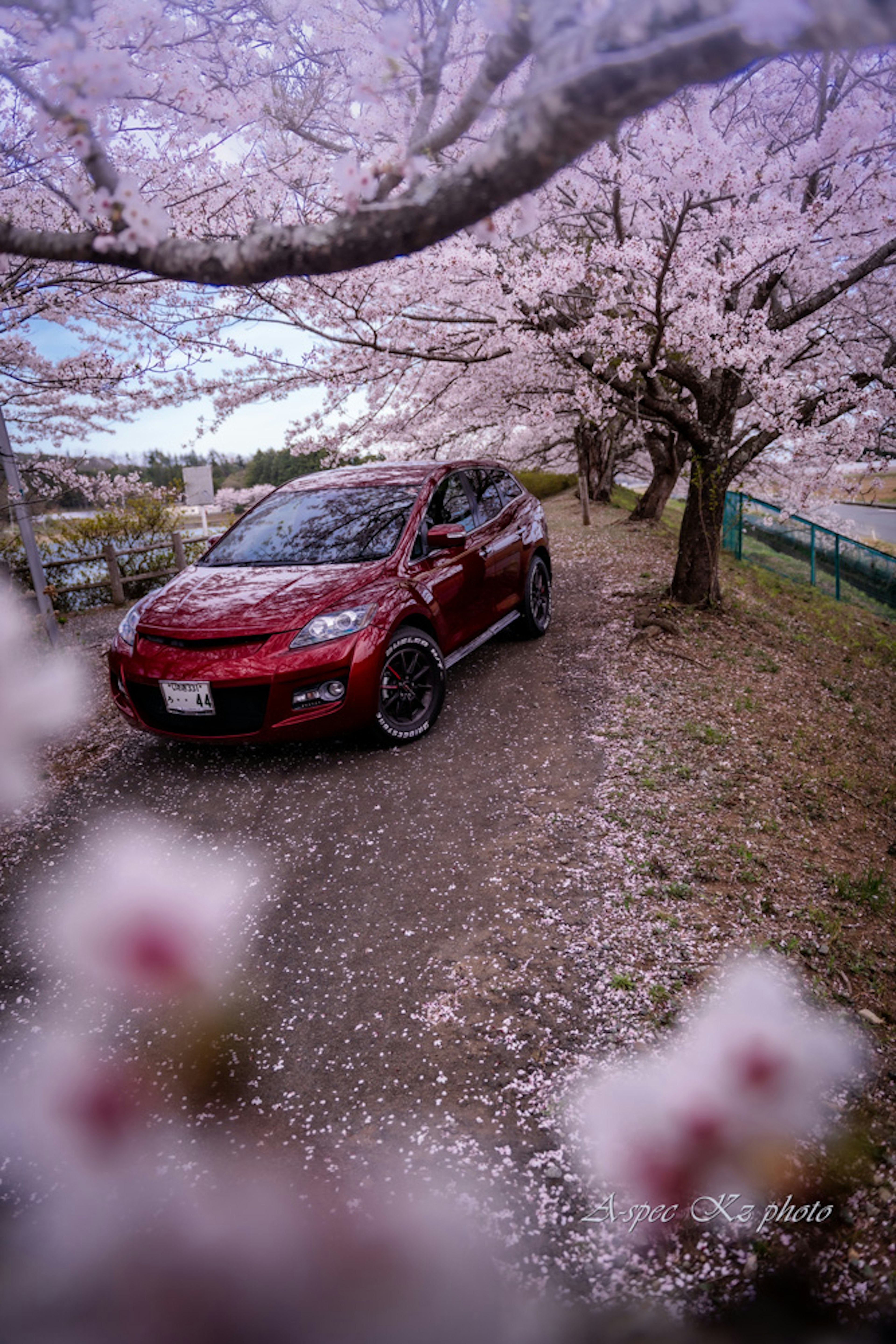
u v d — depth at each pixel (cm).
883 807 493
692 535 827
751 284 758
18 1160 229
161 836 408
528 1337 172
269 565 508
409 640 479
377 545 507
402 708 496
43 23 155
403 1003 283
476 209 127
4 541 909
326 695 435
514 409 1098
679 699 596
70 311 699
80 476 1127
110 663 470
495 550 611
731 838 402
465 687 605
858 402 753
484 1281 186
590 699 580
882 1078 252
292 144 469
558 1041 259
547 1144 222
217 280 152
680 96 605
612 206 611
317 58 354
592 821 402
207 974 305
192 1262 193
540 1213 202
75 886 369
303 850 388
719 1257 190
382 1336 173
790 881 371
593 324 627
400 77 175
